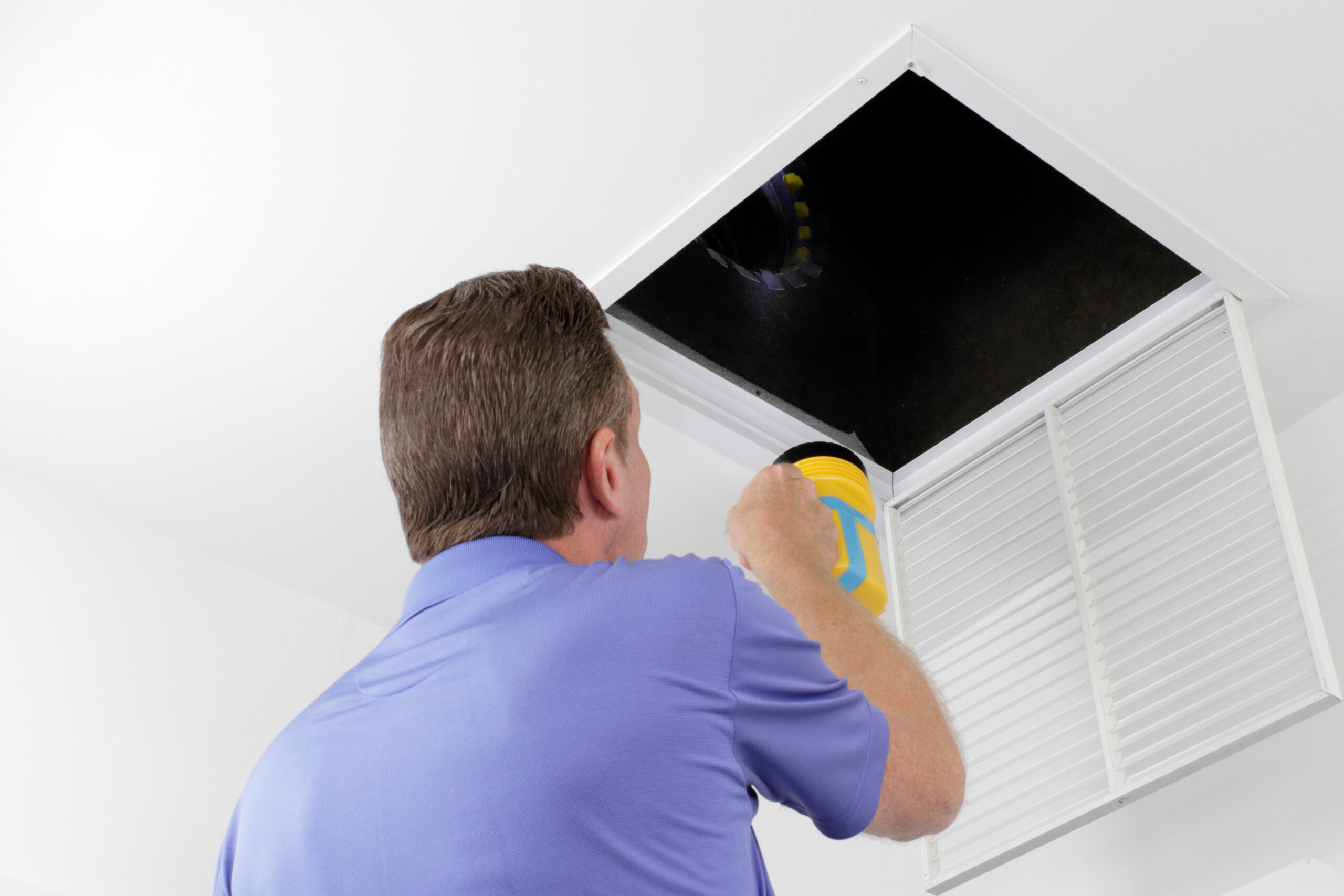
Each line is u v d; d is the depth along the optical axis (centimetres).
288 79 151
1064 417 189
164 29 146
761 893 79
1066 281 199
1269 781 163
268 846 78
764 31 143
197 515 224
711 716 74
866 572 127
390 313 183
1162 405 180
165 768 210
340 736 79
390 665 81
